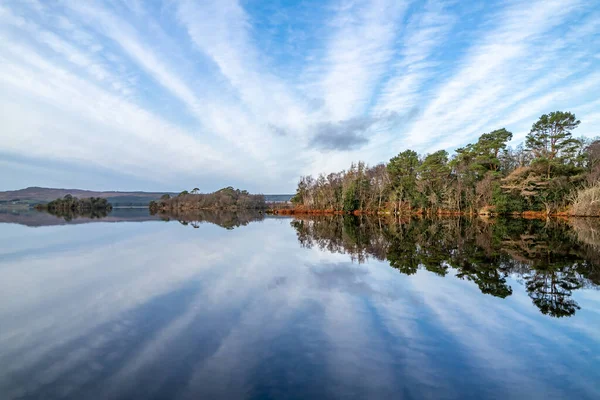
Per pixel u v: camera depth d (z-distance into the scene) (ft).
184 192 438.81
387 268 51.80
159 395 17.30
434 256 63.05
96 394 17.35
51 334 25.53
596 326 28.17
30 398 16.99
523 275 46.83
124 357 21.65
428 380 19.35
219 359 21.48
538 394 18.19
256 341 24.43
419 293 37.78
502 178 194.70
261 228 127.13
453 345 24.26
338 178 301.84
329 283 42.09
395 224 149.18
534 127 199.82
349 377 19.48
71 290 38.24
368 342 24.50
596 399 17.81
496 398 17.71
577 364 21.65
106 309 31.60
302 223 159.12
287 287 40.04
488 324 28.43
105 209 399.85
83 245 75.82
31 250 68.18
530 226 125.18
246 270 49.65
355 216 231.30
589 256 61.93
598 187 157.07
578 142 181.88
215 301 34.27
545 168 175.01
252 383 18.61
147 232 107.45
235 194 416.67
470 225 135.54
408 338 25.36
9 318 29.14
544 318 30.04
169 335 25.41
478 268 51.78
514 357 22.48
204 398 17.04
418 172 248.93
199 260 57.77
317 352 22.74
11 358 21.48
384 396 17.60
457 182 217.36
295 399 17.10
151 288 39.24
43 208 393.29
